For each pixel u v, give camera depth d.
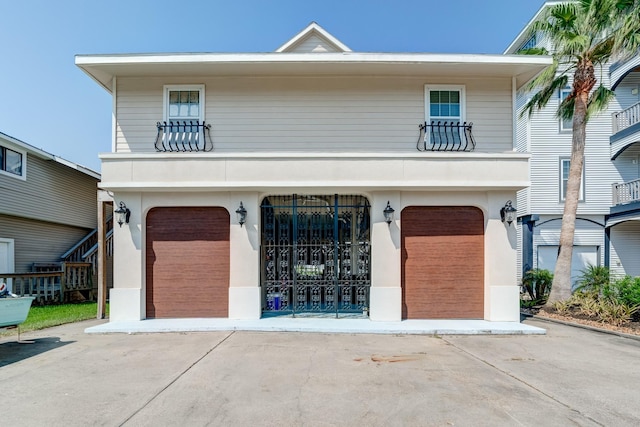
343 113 9.57
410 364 5.90
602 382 5.16
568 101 11.38
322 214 9.44
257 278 8.81
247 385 4.98
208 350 6.61
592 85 10.55
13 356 6.29
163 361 5.99
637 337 7.55
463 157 8.65
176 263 8.96
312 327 8.05
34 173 14.62
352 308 9.48
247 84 9.58
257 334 7.82
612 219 14.68
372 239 8.91
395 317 8.66
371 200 9.06
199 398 4.57
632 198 13.91
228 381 5.12
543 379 5.26
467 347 6.95
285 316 9.12
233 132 9.52
